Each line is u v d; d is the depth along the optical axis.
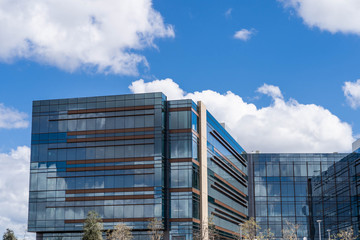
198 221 94.12
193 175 93.25
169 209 91.56
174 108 95.56
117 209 92.44
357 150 115.06
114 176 94.00
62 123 98.44
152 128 93.88
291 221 131.38
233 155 124.12
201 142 98.19
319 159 134.75
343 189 121.38
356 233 113.00
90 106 97.62
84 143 96.56
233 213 118.94
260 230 131.25
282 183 134.12
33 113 99.88
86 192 94.56
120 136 95.06
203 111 101.00
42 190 96.75
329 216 127.50
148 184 92.00
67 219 94.50
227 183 115.56
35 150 98.62
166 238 90.31
